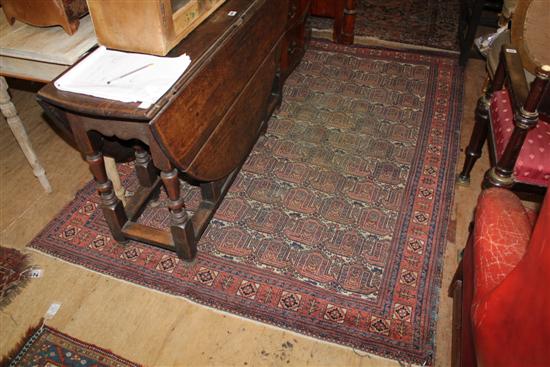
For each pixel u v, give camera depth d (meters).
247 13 1.91
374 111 2.87
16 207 2.28
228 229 2.15
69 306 1.85
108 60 1.58
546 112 1.59
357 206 2.26
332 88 3.07
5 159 2.56
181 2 1.65
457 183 2.38
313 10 3.43
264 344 1.73
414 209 2.24
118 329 1.77
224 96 1.80
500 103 1.95
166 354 1.70
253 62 2.04
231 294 1.88
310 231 2.14
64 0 1.72
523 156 1.70
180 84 1.50
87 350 1.71
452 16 4.02
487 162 2.54
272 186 2.37
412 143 2.63
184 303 1.86
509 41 2.10
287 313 1.81
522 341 0.96
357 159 2.53
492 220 1.38
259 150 2.58
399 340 1.72
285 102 2.95
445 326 1.78
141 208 2.12
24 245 2.09
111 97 1.43
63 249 2.06
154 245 1.98
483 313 1.16
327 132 2.71
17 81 3.14
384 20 3.95
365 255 2.03
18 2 1.76
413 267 1.98
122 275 1.95
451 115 2.84
